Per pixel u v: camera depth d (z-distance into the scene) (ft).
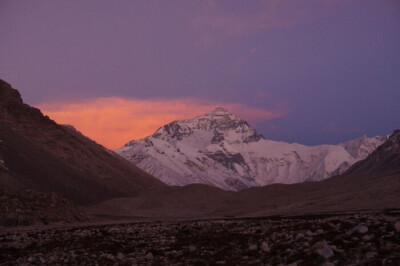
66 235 165.48
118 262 103.35
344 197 344.69
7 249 128.98
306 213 297.12
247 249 107.45
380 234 96.22
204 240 133.80
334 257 86.02
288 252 94.38
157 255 112.06
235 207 494.18
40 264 103.40
